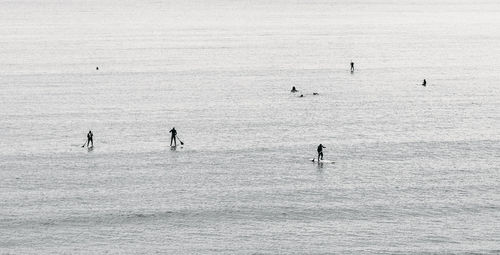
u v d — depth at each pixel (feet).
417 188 448.65
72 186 453.17
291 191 444.96
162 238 373.40
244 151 535.60
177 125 620.90
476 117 646.33
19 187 450.30
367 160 510.99
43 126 615.16
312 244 365.81
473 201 424.87
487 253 353.92
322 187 452.35
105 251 355.97
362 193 440.45
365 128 606.96
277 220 398.21
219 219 399.65
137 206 417.90
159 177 472.85
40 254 351.46
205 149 540.93
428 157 516.73
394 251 356.59
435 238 371.97
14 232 378.32
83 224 390.63
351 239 371.76
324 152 532.32
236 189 449.06
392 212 408.67
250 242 368.48
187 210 412.57
